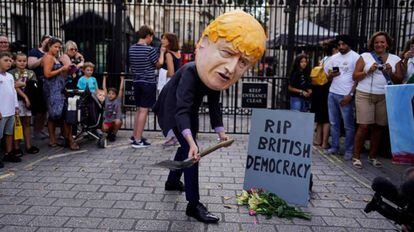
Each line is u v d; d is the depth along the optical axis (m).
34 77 6.41
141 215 3.79
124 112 8.74
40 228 3.44
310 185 4.61
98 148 6.74
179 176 4.46
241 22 3.18
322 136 7.43
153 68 6.73
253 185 4.31
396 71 5.68
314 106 7.16
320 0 8.91
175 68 7.14
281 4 8.35
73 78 6.98
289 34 8.20
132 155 6.28
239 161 6.05
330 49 7.10
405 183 2.34
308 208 4.11
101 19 9.56
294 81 7.20
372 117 5.82
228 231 3.48
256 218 3.79
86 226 3.51
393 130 4.01
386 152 6.68
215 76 3.25
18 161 5.66
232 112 10.77
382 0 8.02
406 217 2.36
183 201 4.19
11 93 5.49
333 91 6.46
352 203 4.28
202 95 3.67
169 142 6.98
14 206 3.94
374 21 8.28
